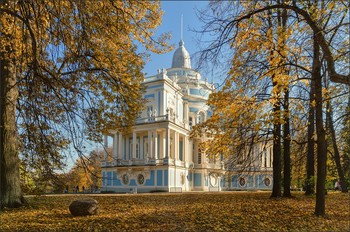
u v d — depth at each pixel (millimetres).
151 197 21906
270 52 11820
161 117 47062
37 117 14242
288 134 17703
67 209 12617
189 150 54531
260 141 17328
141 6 13852
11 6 10750
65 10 11484
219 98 12742
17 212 11602
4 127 12742
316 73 11266
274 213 11906
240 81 12578
